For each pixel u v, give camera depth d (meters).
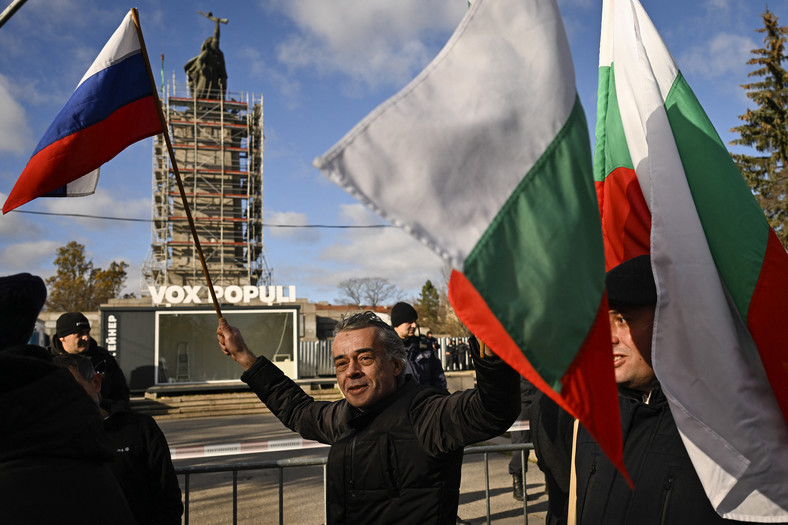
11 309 1.73
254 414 17.92
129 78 3.15
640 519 1.64
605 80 2.42
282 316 20.67
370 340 2.24
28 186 2.99
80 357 2.37
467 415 1.90
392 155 1.20
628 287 1.76
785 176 23.84
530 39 1.40
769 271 1.86
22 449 1.31
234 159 41.41
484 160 1.28
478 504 5.93
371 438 2.14
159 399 18.30
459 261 1.18
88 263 47.22
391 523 2.05
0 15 3.62
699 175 1.98
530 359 1.24
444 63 1.33
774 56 26.88
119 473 2.47
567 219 1.33
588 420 1.27
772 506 1.62
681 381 1.70
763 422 1.72
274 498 6.41
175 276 38.12
